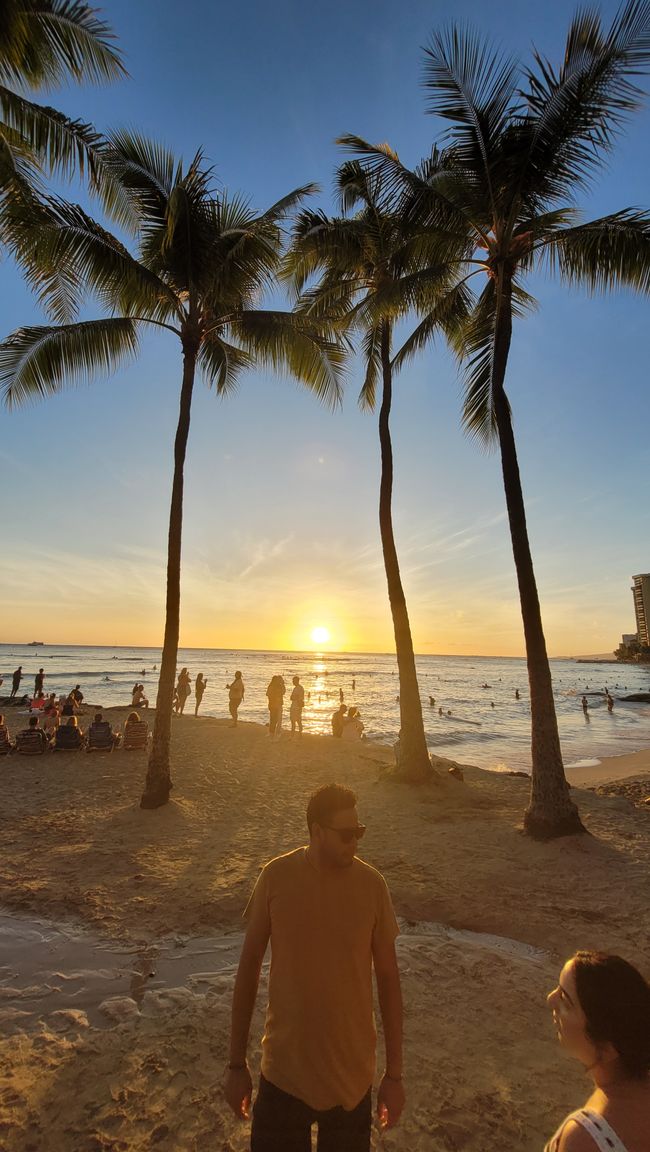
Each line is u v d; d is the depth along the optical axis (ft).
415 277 28.53
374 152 28.43
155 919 15.78
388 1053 5.95
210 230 29.63
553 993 4.42
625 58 23.24
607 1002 3.86
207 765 40.16
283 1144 5.29
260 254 31.14
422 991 12.26
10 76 24.06
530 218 28.53
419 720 35.45
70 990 12.13
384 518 37.42
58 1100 8.89
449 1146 8.13
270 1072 5.55
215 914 16.11
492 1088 9.35
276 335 31.91
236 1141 8.16
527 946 14.69
